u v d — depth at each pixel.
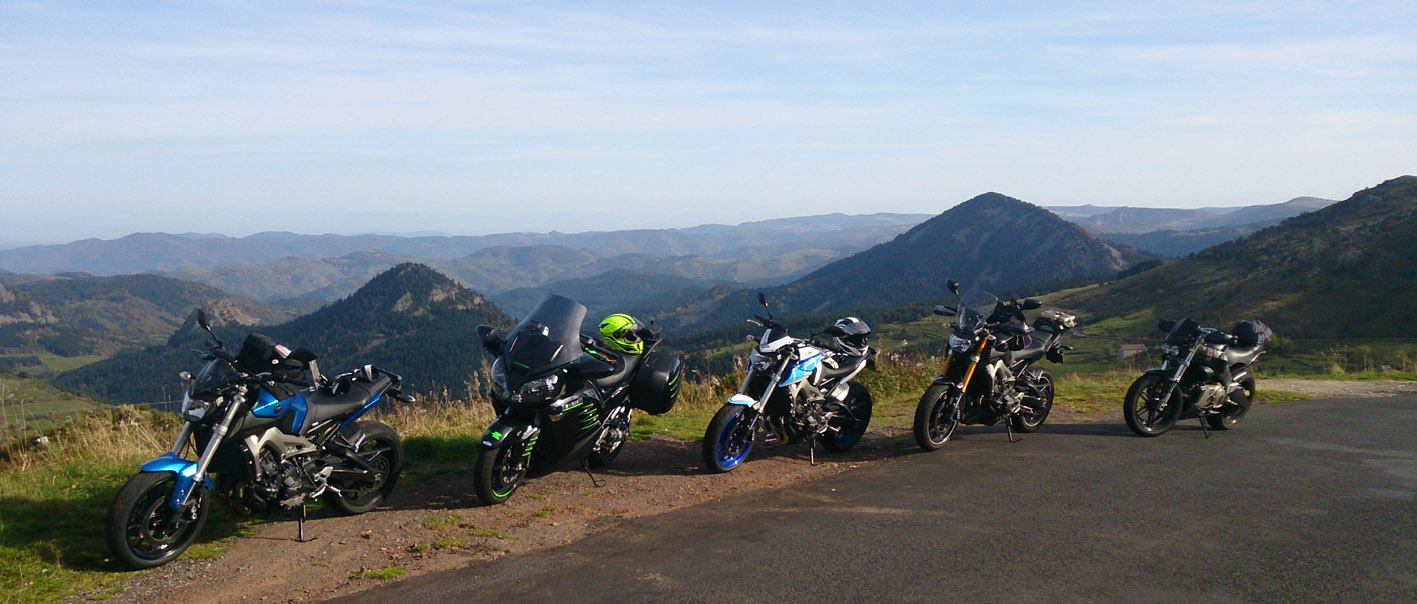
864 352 8.27
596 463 7.46
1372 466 7.25
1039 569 4.64
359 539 5.48
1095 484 6.62
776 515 5.87
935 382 8.12
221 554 5.21
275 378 5.37
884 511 5.90
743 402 7.12
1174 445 8.27
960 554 4.92
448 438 8.38
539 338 6.51
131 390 125.50
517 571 4.79
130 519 4.91
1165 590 4.31
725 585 4.46
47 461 7.94
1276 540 5.14
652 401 7.35
